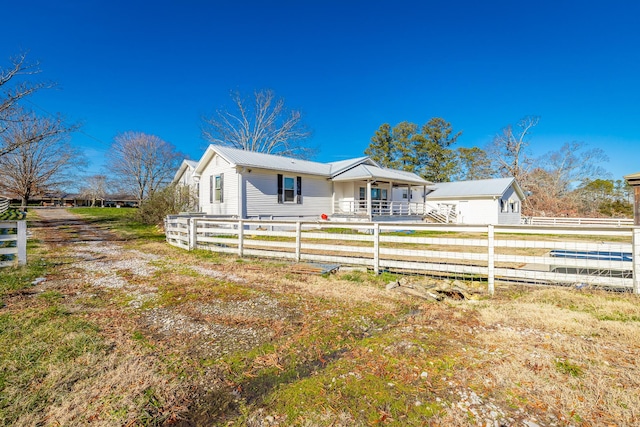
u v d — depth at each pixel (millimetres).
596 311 4156
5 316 4039
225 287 5602
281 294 5207
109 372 2766
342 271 6871
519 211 28984
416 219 22250
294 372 2852
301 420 2205
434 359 2961
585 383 2494
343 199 20156
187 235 10422
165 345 3340
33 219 23969
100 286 5656
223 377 2762
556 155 40938
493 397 2387
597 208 38562
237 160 15578
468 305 4652
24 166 32438
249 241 8844
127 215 23938
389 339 3432
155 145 44188
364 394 2471
